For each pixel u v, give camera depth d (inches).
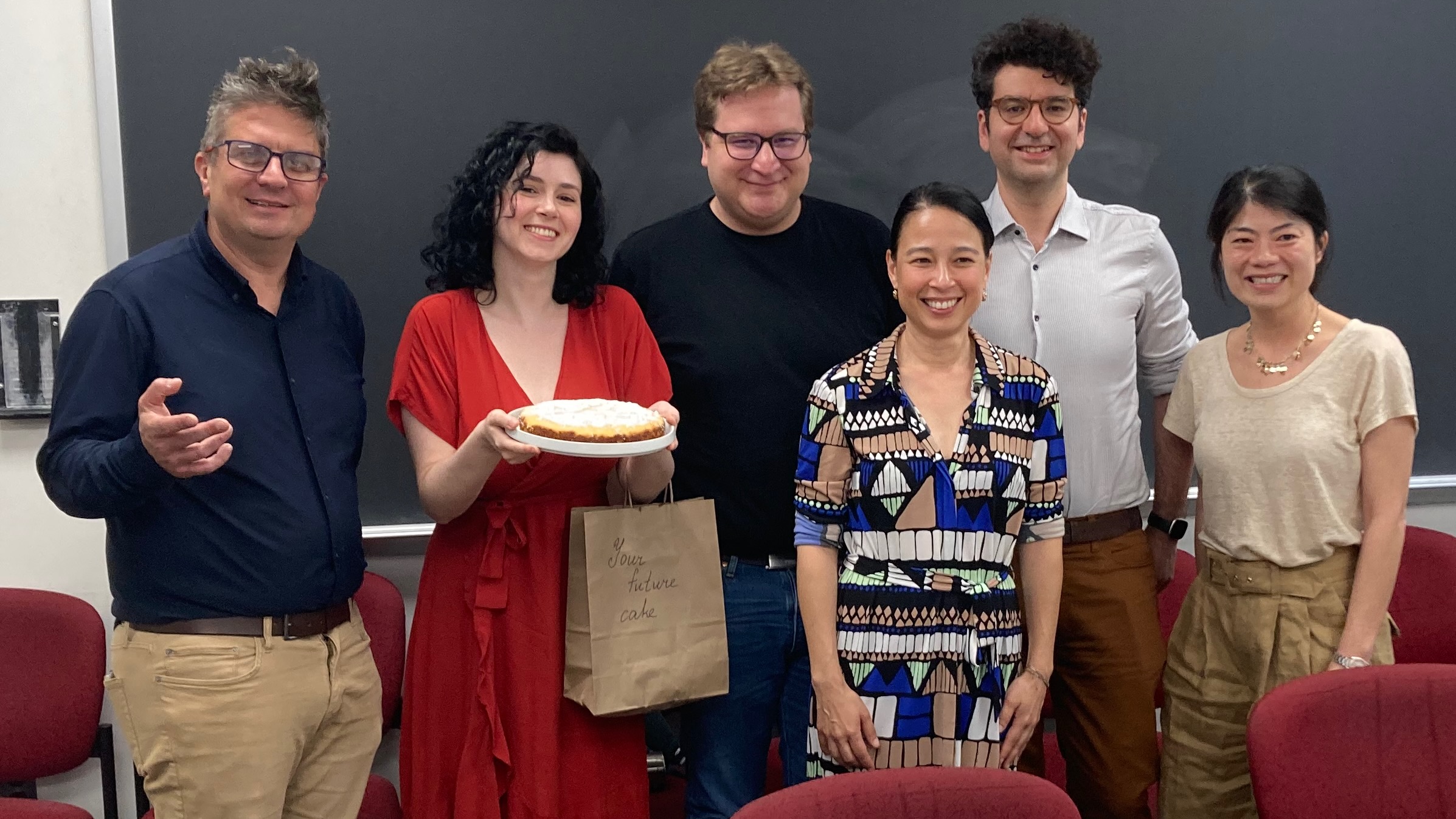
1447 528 96.6
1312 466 65.2
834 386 61.4
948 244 59.4
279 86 56.9
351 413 62.6
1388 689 55.2
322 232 80.4
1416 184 92.9
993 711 60.1
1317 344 66.6
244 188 55.8
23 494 80.8
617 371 66.7
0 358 78.6
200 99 77.6
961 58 85.9
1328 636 65.5
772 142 64.9
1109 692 74.1
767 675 68.7
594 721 63.6
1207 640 70.4
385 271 81.6
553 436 56.0
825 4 84.0
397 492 83.7
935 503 59.4
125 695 57.2
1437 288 94.3
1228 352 70.8
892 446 59.5
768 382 67.5
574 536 61.4
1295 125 90.7
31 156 77.6
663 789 82.9
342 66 79.0
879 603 59.5
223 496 56.4
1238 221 66.3
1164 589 84.4
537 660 62.2
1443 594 82.4
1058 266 73.1
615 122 82.8
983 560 60.0
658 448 56.4
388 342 82.3
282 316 59.8
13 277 78.4
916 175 86.7
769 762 83.3
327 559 59.6
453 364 62.9
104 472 51.8
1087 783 75.8
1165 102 88.7
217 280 58.1
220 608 56.5
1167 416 75.1
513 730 62.3
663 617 62.1
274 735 57.2
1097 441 73.2
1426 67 91.7
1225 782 69.6
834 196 86.3
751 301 68.4
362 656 63.6
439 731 63.4
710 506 63.7
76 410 54.7
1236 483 68.1
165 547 56.0
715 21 83.0
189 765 56.1
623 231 83.8
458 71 80.5
